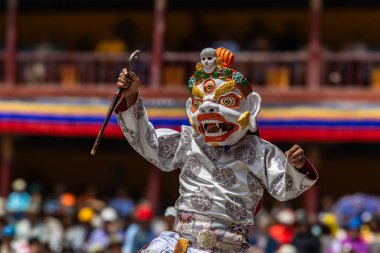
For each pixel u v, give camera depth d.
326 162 67.88
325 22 70.75
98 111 61.91
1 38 72.81
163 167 20.81
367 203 53.28
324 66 61.41
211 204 19.98
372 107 58.78
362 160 67.44
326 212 56.28
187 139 20.62
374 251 44.53
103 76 65.38
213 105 19.94
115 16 72.56
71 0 71.12
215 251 19.91
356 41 66.56
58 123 61.94
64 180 70.44
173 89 61.19
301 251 44.78
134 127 20.61
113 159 70.19
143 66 64.50
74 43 73.06
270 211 60.84
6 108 62.25
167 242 20.22
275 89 60.22
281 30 70.31
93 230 50.50
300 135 58.41
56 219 52.12
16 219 54.53
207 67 20.31
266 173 20.08
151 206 54.88
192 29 69.00
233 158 20.20
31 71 66.19
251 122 20.30
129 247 44.50
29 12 73.25
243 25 70.44
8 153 63.03
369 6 69.69
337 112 58.66
